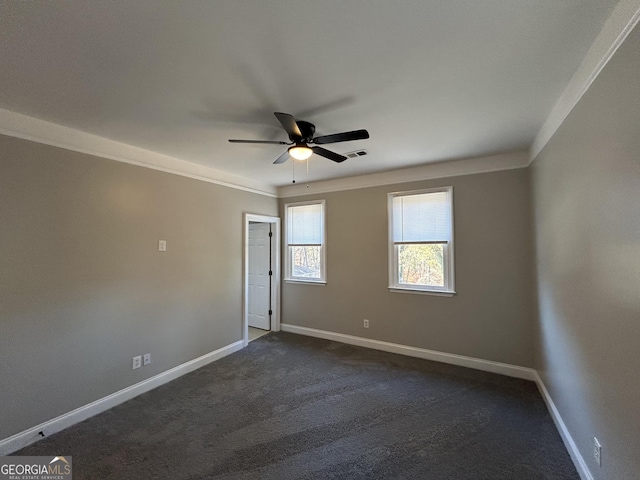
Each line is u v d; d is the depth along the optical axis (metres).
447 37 1.48
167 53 1.59
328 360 3.86
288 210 5.23
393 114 2.35
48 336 2.39
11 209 2.22
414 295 4.00
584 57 1.64
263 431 2.38
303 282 4.96
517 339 3.37
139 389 3.01
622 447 1.37
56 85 1.89
